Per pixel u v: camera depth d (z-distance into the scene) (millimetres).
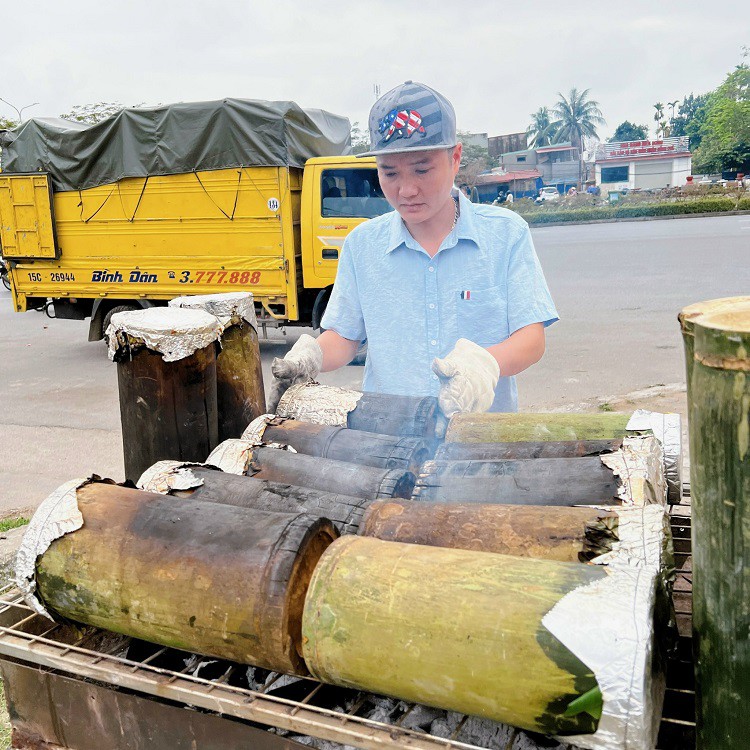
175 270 8555
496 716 934
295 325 8539
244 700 1058
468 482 1395
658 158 56188
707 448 808
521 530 1157
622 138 90562
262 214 7988
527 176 60656
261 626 1048
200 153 7992
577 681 872
